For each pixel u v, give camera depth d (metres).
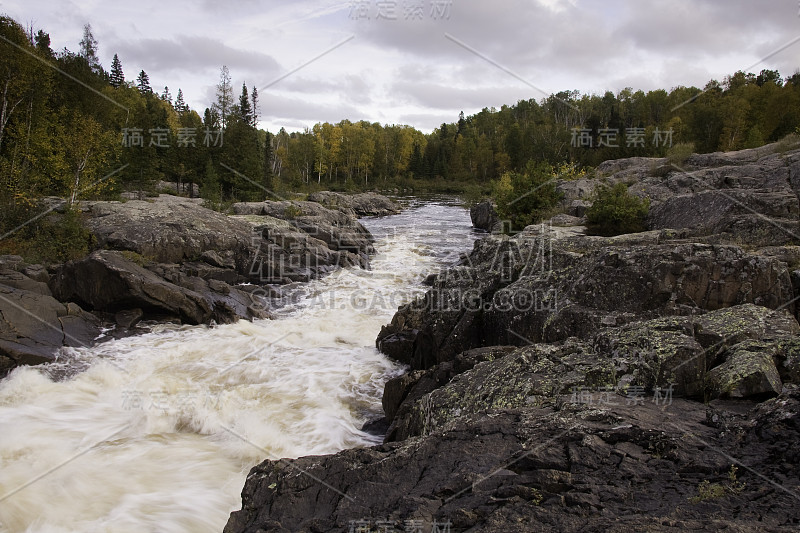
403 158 95.38
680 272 9.12
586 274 10.05
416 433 7.70
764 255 9.97
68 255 19.33
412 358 12.86
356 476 5.23
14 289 14.80
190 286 17.75
